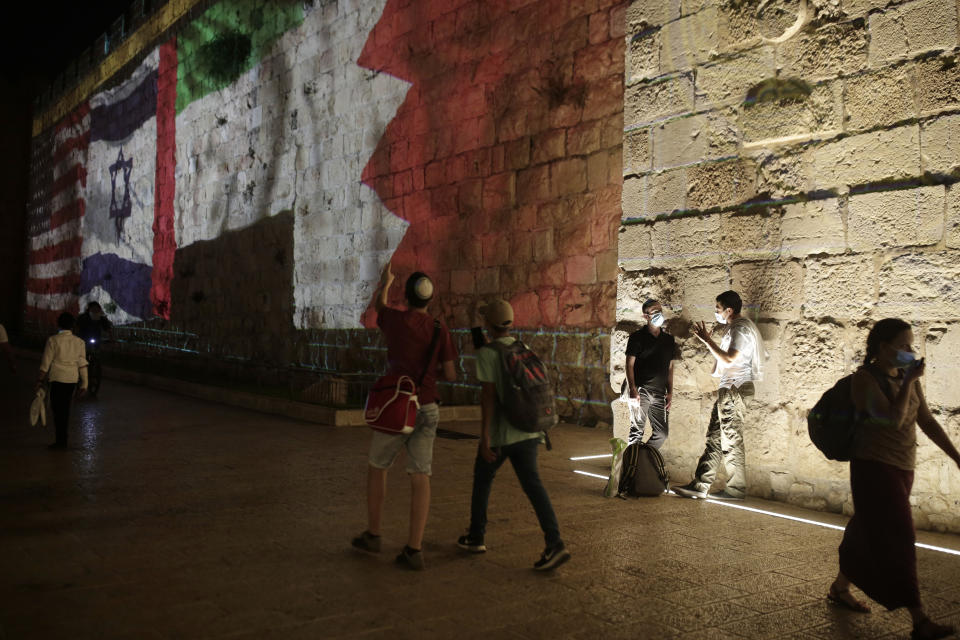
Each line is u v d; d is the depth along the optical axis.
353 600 4.10
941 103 6.06
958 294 5.89
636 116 8.38
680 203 7.91
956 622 4.02
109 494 6.58
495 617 3.91
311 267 18.67
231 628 3.66
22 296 41.56
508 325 4.92
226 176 22.55
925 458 6.00
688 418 7.72
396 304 15.73
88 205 33.22
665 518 6.18
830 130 6.76
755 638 3.76
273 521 5.74
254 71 21.27
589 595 4.30
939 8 6.09
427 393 4.84
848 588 4.22
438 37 14.79
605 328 11.38
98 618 3.74
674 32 8.02
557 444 9.90
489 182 13.50
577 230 11.88
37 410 8.58
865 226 6.46
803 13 6.97
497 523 5.86
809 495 6.66
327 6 18.27
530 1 12.80
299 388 15.69
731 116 7.50
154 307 26.92
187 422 11.37
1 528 5.42
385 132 16.20
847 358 6.52
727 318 7.03
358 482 7.22
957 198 5.92
